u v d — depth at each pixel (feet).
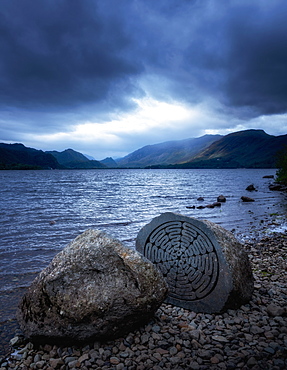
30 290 9.29
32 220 30.76
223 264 10.28
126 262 9.06
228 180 131.23
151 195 61.62
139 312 8.79
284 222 30.71
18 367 7.97
